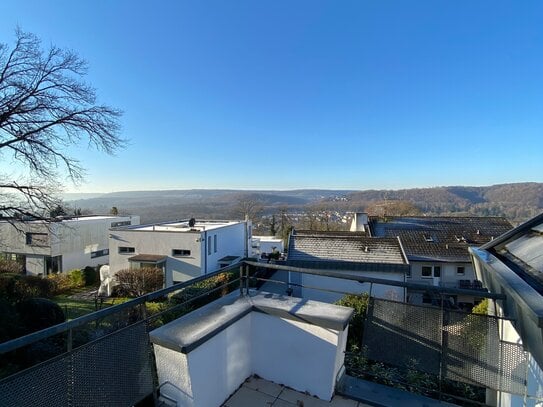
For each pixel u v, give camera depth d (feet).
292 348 7.62
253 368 8.22
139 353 5.97
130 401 5.68
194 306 32.12
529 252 9.93
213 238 64.69
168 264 59.67
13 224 37.22
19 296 36.27
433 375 7.70
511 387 6.49
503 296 7.34
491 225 62.80
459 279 53.26
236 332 7.59
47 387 4.46
